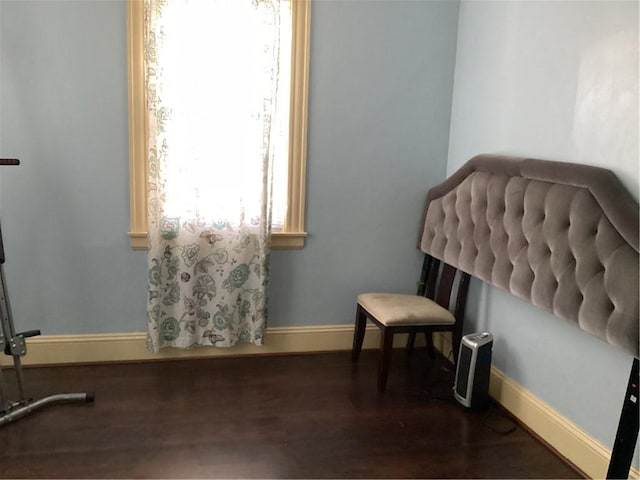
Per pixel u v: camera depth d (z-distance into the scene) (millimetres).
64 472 2109
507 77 2693
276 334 3252
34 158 2785
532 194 2354
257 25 2779
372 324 3404
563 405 2348
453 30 3176
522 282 2371
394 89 3158
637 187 1949
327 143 3123
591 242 2035
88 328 3012
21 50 2680
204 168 2877
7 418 2416
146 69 2709
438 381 2996
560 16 2328
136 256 2982
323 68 3039
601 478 2141
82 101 2781
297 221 3143
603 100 2104
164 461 2203
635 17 1957
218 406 2646
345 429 2494
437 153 3291
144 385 2822
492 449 2385
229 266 2980
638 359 1870
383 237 3309
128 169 2887
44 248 2881
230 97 2828
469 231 2809
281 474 2158
